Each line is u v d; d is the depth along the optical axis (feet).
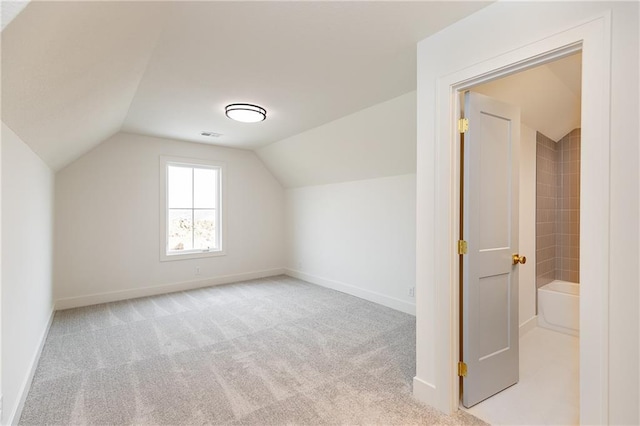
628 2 4.03
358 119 11.57
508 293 7.13
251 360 8.30
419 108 6.59
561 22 4.62
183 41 6.57
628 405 4.04
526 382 7.37
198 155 16.21
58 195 12.51
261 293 15.08
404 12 5.63
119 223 13.96
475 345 6.40
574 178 12.46
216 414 6.09
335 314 12.05
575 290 11.67
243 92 9.39
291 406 6.34
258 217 18.49
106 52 5.41
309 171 16.48
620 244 4.09
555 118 10.90
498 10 5.34
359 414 6.11
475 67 5.65
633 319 4.00
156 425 5.76
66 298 12.67
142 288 14.53
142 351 8.82
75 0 3.43
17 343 6.12
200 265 16.30
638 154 3.95
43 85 4.87
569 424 5.86
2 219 5.21
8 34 3.05
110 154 13.75
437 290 6.27
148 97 9.76
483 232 6.55
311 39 6.57
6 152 5.40
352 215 14.94
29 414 6.06
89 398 6.58
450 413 6.14
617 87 4.10
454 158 6.13
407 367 7.95
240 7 5.46
